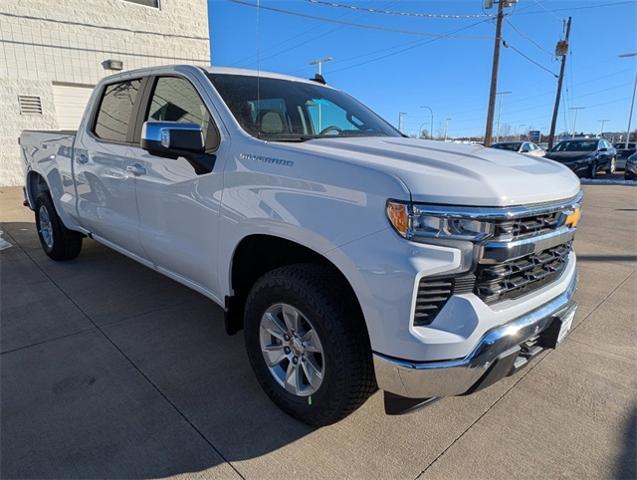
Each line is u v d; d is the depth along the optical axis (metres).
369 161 2.01
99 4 11.54
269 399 2.54
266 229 2.25
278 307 2.32
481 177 1.91
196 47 13.53
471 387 1.94
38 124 11.21
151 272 4.66
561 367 3.00
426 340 1.79
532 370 2.96
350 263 1.90
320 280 2.10
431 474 2.03
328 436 2.26
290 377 2.32
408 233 1.79
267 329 2.40
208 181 2.58
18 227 6.77
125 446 2.15
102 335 3.28
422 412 2.48
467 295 1.86
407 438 2.27
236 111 2.70
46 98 11.21
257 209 2.29
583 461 2.14
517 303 2.02
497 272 1.90
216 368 2.86
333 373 2.07
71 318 3.55
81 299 3.93
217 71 3.02
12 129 10.89
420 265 1.76
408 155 2.15
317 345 2.15
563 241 2.30
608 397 2.66
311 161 2.11
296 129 2.90
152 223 3.17
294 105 3.08
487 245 1.84
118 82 3.75
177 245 2.93
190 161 2.66
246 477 1.99
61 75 11.30
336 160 2.03
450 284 1.85
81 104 11.88
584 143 18.72
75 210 4.25
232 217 2.43
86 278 4.46
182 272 3.04
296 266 2.24
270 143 2.38
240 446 2.18
